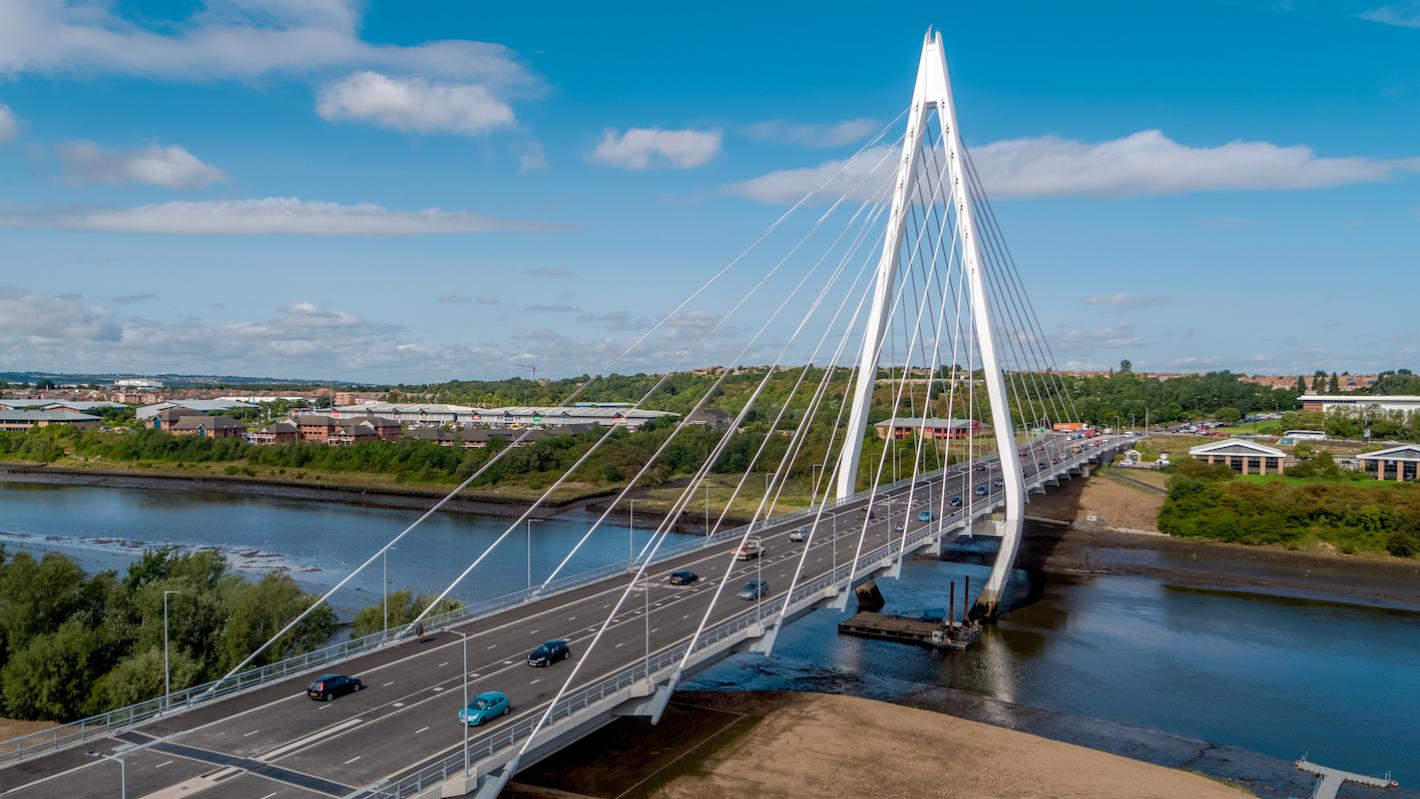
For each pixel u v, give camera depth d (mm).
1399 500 135000
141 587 74625
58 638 63094
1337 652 85375
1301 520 135125
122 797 37531
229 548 135875
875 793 54625
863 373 109062
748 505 167000
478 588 108375
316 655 62469
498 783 41562
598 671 52938
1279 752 63312
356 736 44094
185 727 45375
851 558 82875
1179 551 130500
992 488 125750
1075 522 147375
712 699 70625
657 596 70688
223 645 67938
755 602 67938
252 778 39531
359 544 137750
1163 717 69188
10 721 61500
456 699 48875
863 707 69062
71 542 141875
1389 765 61562
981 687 75062
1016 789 55688
